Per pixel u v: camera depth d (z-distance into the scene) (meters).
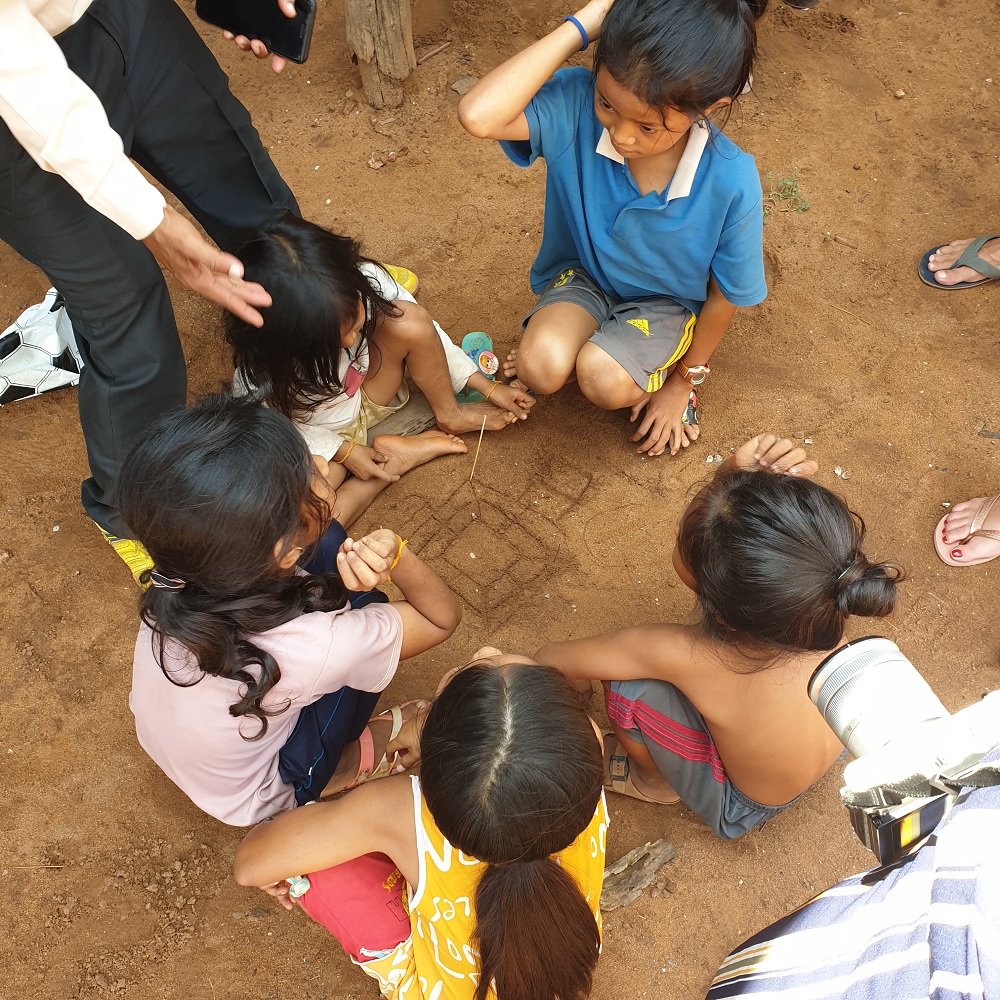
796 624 1.44
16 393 2.60
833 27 3.53
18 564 2.40
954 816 0.94
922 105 3.30
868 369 2.68
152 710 1.65
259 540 1.39
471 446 2.58
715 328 2.36
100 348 1.93
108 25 1.74
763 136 3.21
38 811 2.07
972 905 0.87
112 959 1.89
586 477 2.52
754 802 1.84
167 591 1.49
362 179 3.12
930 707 1.05
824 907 1.25
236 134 2.21
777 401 2.62
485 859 1.34
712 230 2.07
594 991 1.84
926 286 2.85
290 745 1.78
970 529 2.30
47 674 2.24
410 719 2.01
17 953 1.90
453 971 1.58
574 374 2.72
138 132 2.06
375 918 1.68
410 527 2.44
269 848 1.65
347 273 1.96
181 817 2.06
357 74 3.38
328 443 2.34
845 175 3.11
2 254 2.96
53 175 1.62
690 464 2.53
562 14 3.53
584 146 2.06
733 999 1.30
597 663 1.79
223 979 1.88
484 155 3.17
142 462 1.38
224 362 2.73
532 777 1.26
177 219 1.60
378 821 1.59
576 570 2.36
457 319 2.81
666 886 1.95
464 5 3.55
